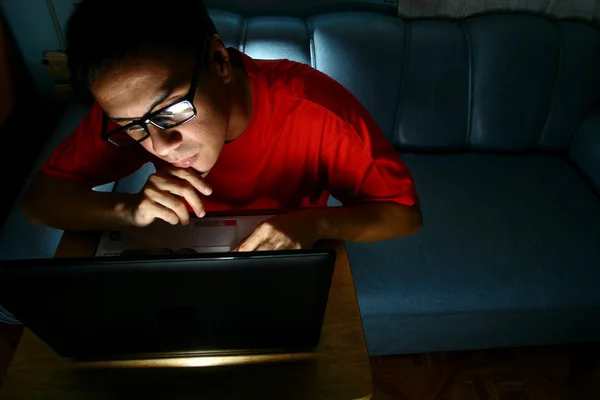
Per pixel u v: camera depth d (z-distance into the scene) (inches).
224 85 27.6
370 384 25.8
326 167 36.7
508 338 57.9
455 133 69.9
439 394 59.8
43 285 21.4
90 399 25.1
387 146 35.0
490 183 66.5
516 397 59.6
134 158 37.8
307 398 25.2
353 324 28.2
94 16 22.5
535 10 70.9
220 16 63.2
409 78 66.2
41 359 26.7
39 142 79.0
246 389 25.6
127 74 22.4
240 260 21.3
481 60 67.0
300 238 30.1
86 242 32.1
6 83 67.9
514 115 68.8
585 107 69.3
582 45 67.3
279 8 70.4
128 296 22.5
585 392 60.2
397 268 55.5
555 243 58.5
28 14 66.6
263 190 37.9
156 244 30.2
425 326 54.9
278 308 24.0
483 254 57.1
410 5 69.4
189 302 23.1
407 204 34.1
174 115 24.3
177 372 26.4
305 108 33.1
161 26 22.6
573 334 58.2
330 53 63.4
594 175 66.5
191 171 30.5
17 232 47.5
